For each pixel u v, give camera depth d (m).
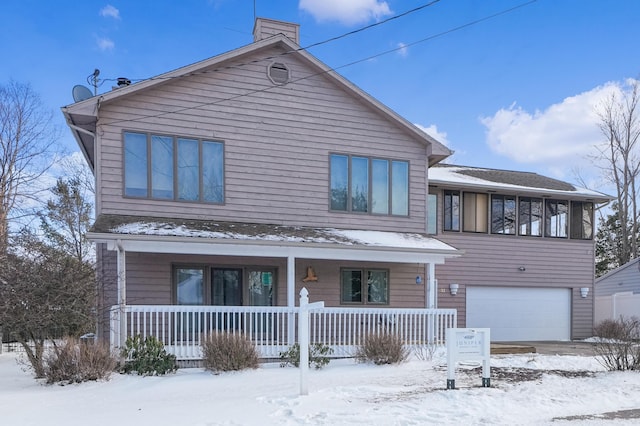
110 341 9.79
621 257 30.41
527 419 5.79
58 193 26.03
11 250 10.11
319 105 13.48
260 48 12.89
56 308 9.59
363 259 12.07
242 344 9.61
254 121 12.81
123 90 11.54
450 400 6.58
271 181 12.84
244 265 12.73
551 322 17.97
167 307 10.20
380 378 8.68
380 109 13.97
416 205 14.34
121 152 11.60
